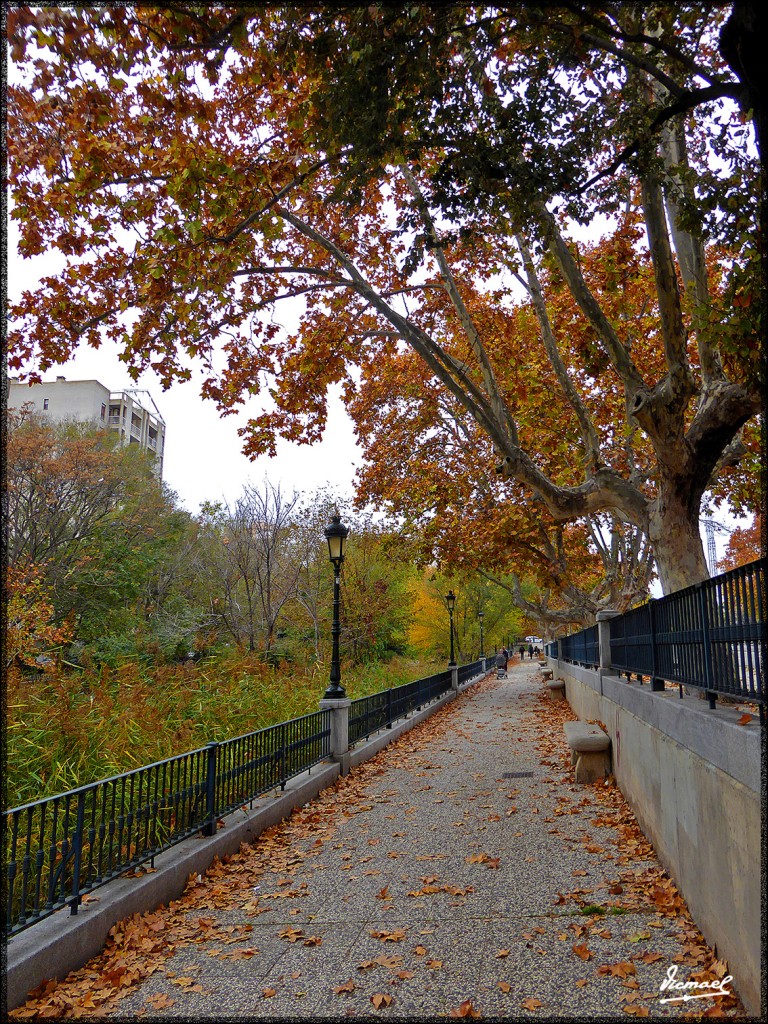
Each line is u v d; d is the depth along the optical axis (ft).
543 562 67.97
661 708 18.95
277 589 85.40
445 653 137.18
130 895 16.31
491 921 15.80
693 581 28.94
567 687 67.10
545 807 27.02
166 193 25.64
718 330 16.66
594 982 12.44
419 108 18.21
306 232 32.14
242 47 19.24
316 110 20.65
